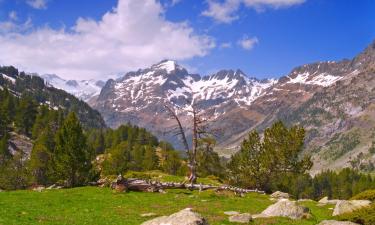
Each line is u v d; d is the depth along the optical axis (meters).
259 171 92.75
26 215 39.56
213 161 117.69
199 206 51.06
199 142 91.81
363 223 32.31
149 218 40.28
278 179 93.69
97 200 54.44
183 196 61.91
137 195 61.28
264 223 37.47
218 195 65.19
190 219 28.22
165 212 44.41
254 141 95.62
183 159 145.50
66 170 88.94
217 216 41.78
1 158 153.62
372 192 45.22
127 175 99.31
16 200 52.19
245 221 37.97
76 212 43.22
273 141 91.19
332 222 32.31
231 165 98.81
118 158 134.50
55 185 91.19
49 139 156.50
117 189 65.31
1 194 59.69
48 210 44.09
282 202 43.09
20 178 121.81
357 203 42.81
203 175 117.06
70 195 59.59
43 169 122.50
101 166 136.88
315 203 62.50
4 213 39.88
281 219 39.69
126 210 45.62
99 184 83.31
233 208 50.16
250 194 72.88
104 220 37.97
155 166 151.38
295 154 90.12
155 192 66.38
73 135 90.75
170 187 71.88
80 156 90.00
